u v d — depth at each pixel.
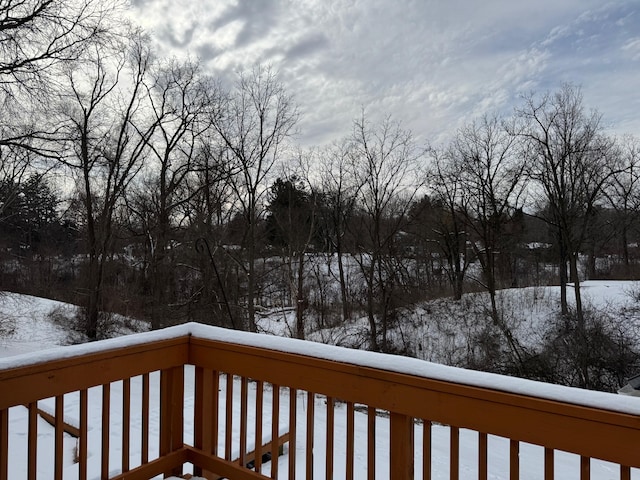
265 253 21.12
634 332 14.76
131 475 2.21
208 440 2.48
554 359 15.02
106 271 19.86
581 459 1.42
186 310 18.36
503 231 22.19
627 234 25.14
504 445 7.85
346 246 22.47
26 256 26.73
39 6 11.94
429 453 1.72
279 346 2.16
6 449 1.77
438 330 18.08
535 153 19.34
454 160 22.66
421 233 22.88
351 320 20.02
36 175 16.44
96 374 2.08
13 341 16.11
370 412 1.90
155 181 20.64
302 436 6.51
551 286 20.75
